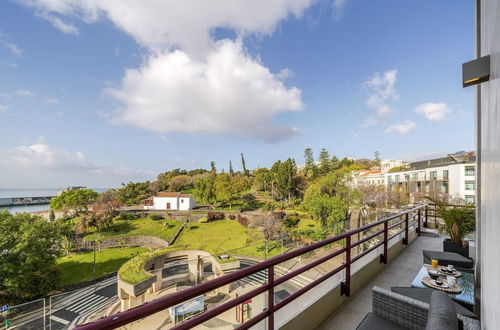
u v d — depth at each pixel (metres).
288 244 23.88
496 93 1.26
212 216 39.09
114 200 49.06
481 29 2.14
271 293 1.61
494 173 1.29
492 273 1.27
